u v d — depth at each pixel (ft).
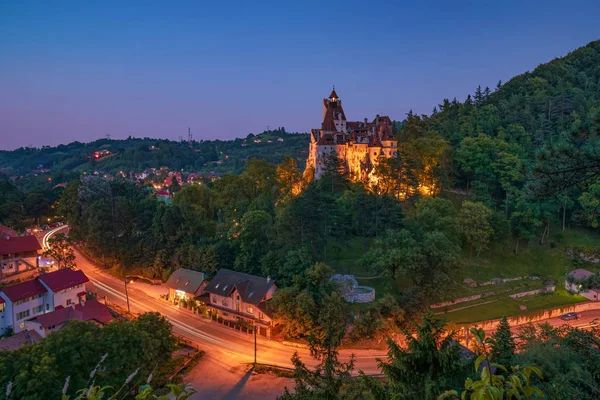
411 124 419.33
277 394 164.76
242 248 265.95
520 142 399.85
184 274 264.72
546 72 608.19
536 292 273.75
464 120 451.94
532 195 78.43
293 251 238.27
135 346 149.48
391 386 67.97
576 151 71.92
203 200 337.52
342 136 388.78
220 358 192.85
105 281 301.63
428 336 69.36
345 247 279.28
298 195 312.91
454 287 228.22
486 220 292.81
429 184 344.28
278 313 207.10
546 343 99.45
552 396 50.29
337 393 81.87
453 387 63.05
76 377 129.29
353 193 313.53
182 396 28.71
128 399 140.36
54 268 311.68
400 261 221.05
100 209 339.16
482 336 29.48
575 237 327.47
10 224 422.00
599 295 261.85
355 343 199.52
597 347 76.23
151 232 330.34
